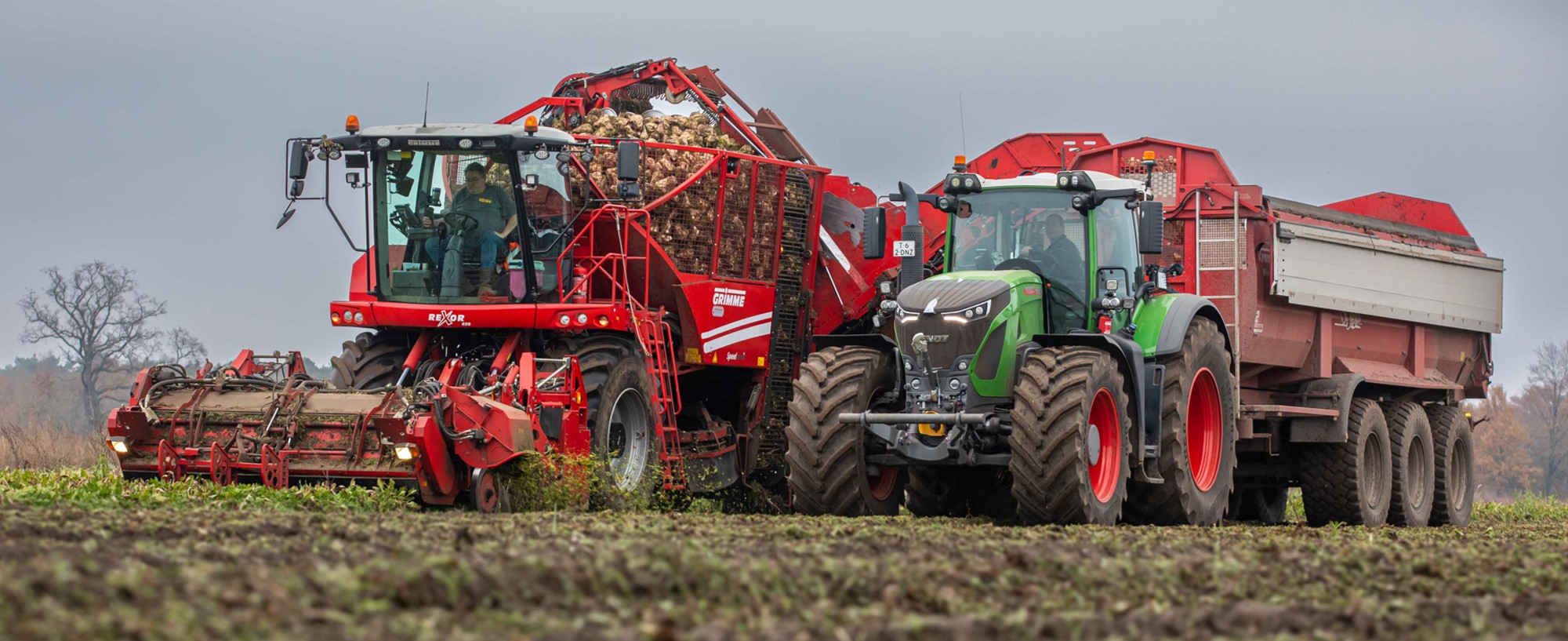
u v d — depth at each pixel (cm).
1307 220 2891
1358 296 2992
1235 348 2781
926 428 2120
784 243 2880
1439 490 3234
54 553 1045
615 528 1485
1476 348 3497
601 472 2359
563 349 2427
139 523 1383
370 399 2066
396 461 1994
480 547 1208
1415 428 3112
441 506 2061
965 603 1030
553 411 2153
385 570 970
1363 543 1652
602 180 2625
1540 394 14350
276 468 2014
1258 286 2789
